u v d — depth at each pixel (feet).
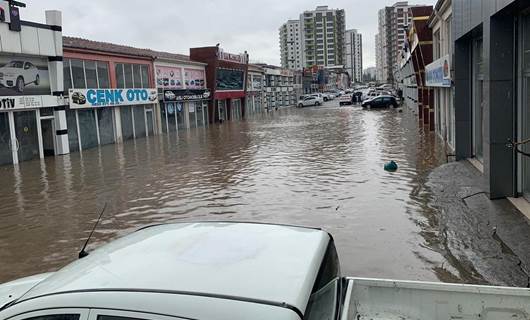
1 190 50.44
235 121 156.56
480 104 47.21
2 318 9.34
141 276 9.26
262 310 8.06
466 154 50.78
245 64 180.34
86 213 38.45
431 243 26.66
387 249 26.16
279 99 245.24
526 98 30.94
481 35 44.11
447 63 55.52
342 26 606.96
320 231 11.78
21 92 75.72
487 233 26.73
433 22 78.13
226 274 9.15
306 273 9.32
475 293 11.35
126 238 11.96
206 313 8.12
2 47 70.54
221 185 46.44
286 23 614.75
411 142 72.69
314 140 83.30
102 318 8.55
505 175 32.14
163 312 8.29
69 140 86.89
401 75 229.86
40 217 37.99
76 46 89.20
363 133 90.53
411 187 40.93
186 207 38.45
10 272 26.45
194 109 140.87
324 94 315.37
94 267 10.07
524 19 30.17
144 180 51.75
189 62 135.85
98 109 95.76
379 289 11.87
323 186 43.32
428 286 11.59
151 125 116.88
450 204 34.12
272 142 84.02
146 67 114.62
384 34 612.70
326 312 9.45
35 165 70.08
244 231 11.51
